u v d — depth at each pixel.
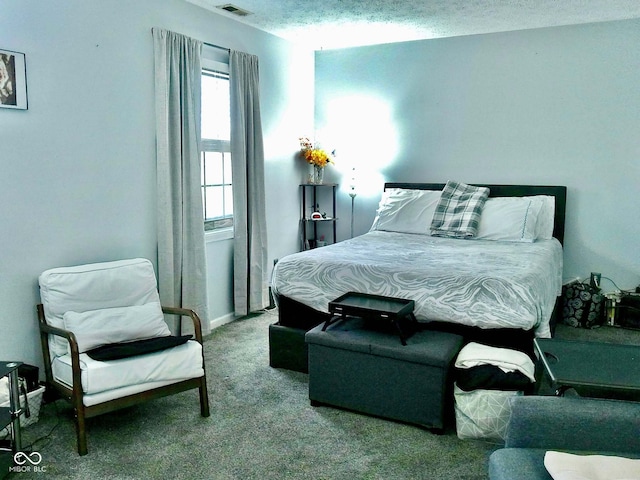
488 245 4.00
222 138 4.30
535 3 3.82
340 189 5.63
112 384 2.39
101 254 3.23
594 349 1.90
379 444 2.47
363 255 3.54
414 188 5.16
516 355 2.50
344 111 5.49
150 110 3.50
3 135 2.63
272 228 5.05
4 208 2.66
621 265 4.50
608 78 4.35
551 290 3.37
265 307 4.80
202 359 2.72
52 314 2.68
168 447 2.44
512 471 1.45
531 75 4.62
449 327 2.98
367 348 2.65
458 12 4.08
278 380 3.22
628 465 1.40
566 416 1.58
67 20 2.90
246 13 4.13
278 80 4.96
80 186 3.06
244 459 2.34
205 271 3.89
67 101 2.94
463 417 2.48
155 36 3.45
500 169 4.86
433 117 5.09
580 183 4.56
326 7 3.97
